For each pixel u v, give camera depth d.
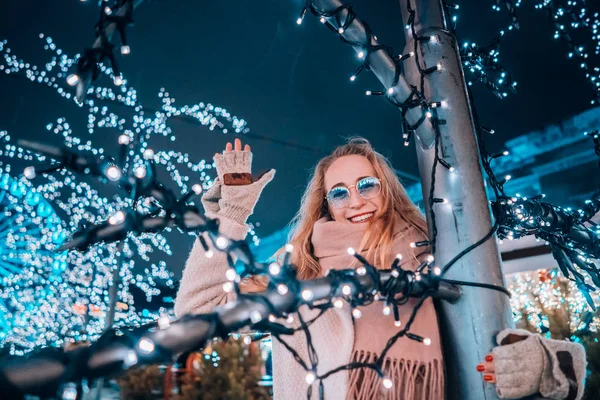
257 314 0.93
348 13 1.26
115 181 0.85
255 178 1.76
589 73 2.54
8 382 0.70
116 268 5.01
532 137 4.72
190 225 0.88
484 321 1.27
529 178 4.96
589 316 4.62
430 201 1.31
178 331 0.88
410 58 1.52
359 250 1.70
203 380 7.26
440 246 1.36
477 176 1.39
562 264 2.02
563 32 2.58
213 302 1.64
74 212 4.84
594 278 1.94
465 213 1.35
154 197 0.87
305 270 1.88
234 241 0.90
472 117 1.51
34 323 4.94
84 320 5.23
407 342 1.48
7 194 4.71
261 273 0.94
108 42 0.86
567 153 4.54
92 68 0.86
